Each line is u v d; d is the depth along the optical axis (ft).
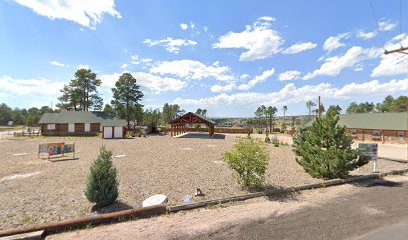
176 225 19.90
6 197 27.78
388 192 29.84
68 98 191.31
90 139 122.21
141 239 17.38
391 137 113.09
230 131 213.66
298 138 62.18
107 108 223.30
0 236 17.42
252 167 30.94
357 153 36.14
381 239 17.21
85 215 22.63
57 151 57.88
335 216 21.66
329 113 40.16
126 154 63.16
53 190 30.53
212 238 17.40
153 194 28.89
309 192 30.04
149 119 255.50
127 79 185.78
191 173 39.99
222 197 27.66
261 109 286.46
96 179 24.20
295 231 18.51
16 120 380.17
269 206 24.71
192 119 143.84
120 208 24.27
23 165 48.62
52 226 18.81
